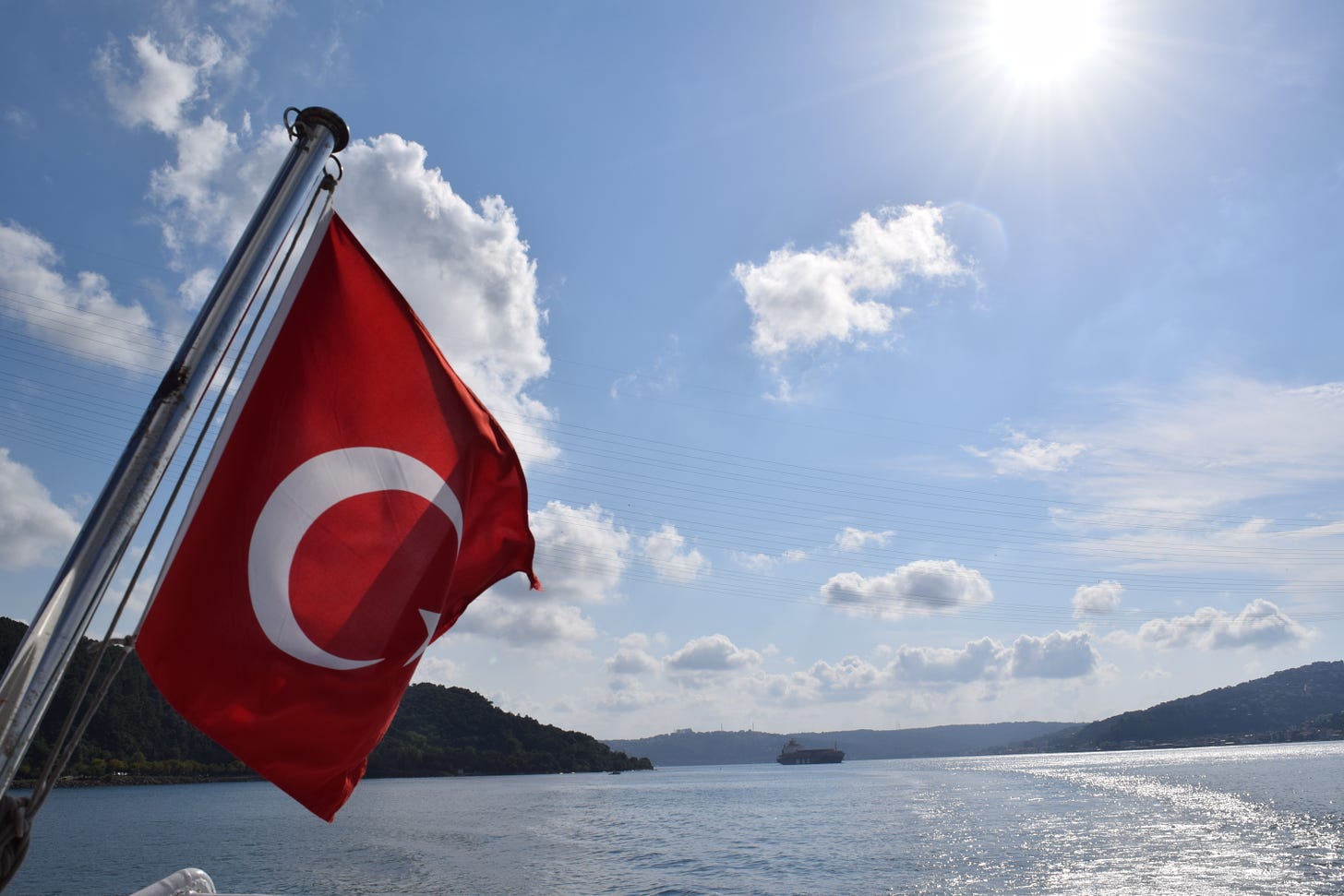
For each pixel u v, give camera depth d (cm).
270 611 603
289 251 603
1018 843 6250
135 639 528
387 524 655
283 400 647
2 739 401
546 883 5188
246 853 6806
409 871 5719
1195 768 16000
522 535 771
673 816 10625
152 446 467
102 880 5400
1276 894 3912
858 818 9356
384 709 624
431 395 701
